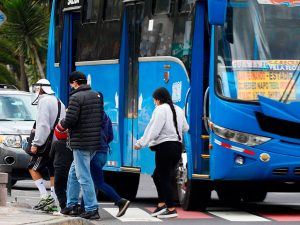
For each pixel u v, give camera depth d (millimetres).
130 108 30328
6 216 22594
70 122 24516
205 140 26828
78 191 25547
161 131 25266
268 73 25734
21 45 65312
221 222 24719
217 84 25844
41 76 66062
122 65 30797
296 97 25562
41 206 26984
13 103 37250
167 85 28391
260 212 27656
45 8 65812
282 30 25969
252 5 26031
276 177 25719
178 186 27969
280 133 25547
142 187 40156
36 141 27203
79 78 24781
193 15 26984
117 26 31172
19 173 35438
